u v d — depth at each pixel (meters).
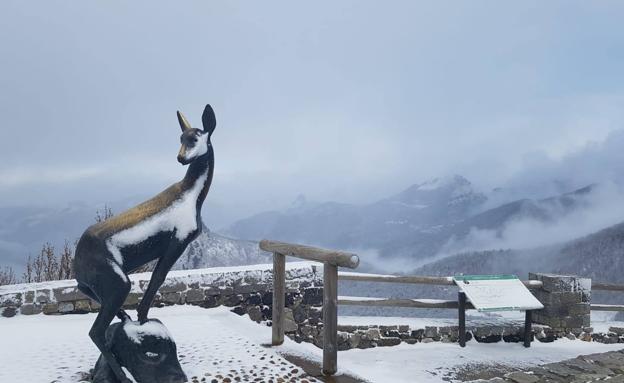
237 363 4.75
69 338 5.64
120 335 4.11
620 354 6.36
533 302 8.11
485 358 7.43
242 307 7.70
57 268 12.90
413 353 7.62
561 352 7.92
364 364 6.95
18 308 6.88
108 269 3.92
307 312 7.86
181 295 7.43
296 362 4.81
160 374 4.12
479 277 8.38
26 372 4.39
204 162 4.38
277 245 5.27
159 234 4.16
